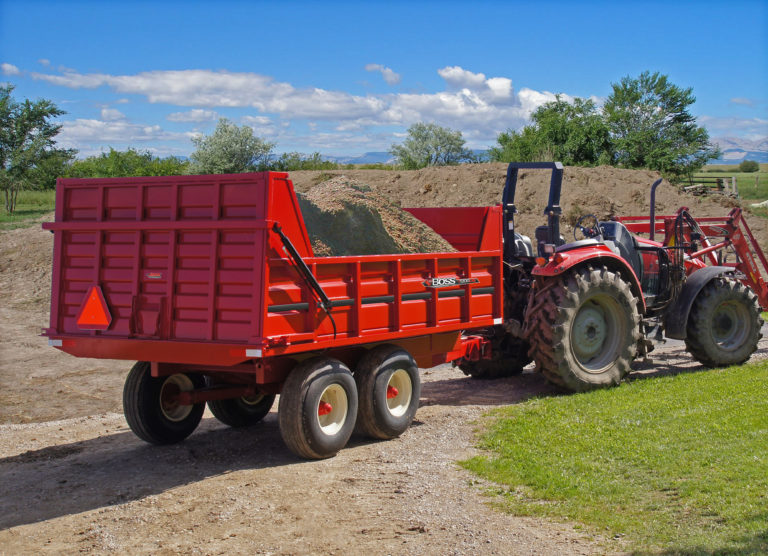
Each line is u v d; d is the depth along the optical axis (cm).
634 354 863
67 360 1188
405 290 696
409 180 2553
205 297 577
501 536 439
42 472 611
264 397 788
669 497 478
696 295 954
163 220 595
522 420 704
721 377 877
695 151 4512
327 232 693
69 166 3472
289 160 3819
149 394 678
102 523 487
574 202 2280
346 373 638
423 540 439
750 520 422
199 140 3412
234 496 530
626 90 4656
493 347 933
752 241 1148
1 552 446
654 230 1022
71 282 645
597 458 570
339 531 459
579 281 823
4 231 2291
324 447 614
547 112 4406
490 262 820
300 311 588
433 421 741
